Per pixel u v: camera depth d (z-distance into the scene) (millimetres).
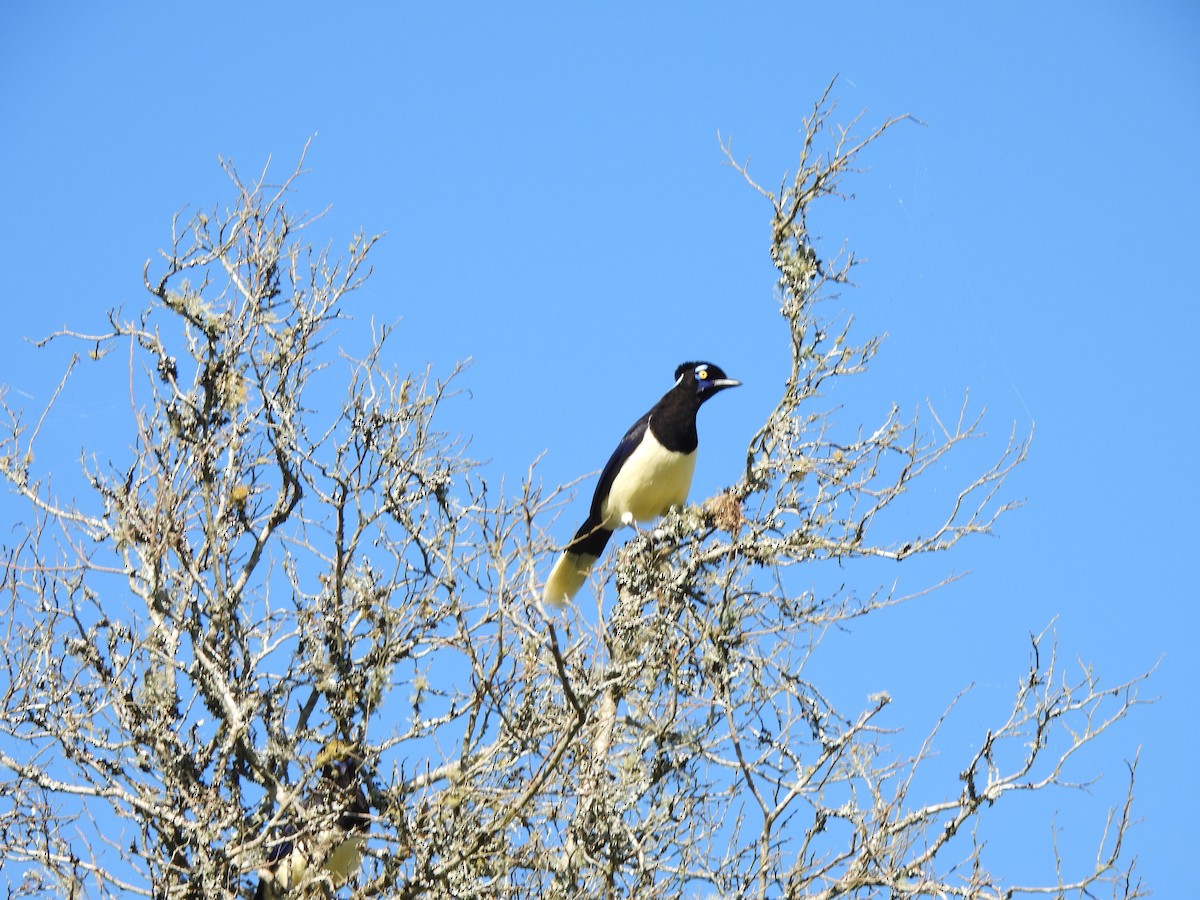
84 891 11828
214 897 11492
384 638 12508
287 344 14008
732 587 13055
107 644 12836
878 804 12219
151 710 12414
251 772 12797
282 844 12891
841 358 14469
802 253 14617
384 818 11680
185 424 13750
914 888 11883
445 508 12945
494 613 11891
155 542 12906
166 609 12945
